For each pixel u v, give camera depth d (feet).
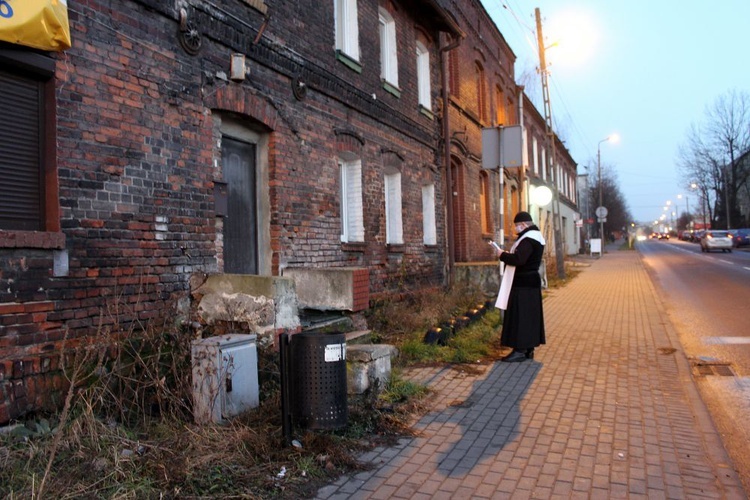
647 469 13.70
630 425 16.85
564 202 142.31
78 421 13.24
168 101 18.90
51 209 15.28
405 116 38.83
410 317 31.50
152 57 18.38
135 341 16.61
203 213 20.25
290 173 25.63
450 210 46.14
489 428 16.61
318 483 12.78
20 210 14.78
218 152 21.67
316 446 14.33
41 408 14.19
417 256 40.68
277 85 24.76
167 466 12.41
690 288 57.57
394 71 37.83
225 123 22.81
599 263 111.24
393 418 17.03
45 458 12.23
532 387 21.03
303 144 26.66
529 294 25.08
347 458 13.94
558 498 12.20
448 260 46.73
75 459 12.46
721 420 17.92
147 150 18.07
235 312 18.79
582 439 15.71
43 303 14.70
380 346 20.12
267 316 18.53
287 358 14.55
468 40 56.34
